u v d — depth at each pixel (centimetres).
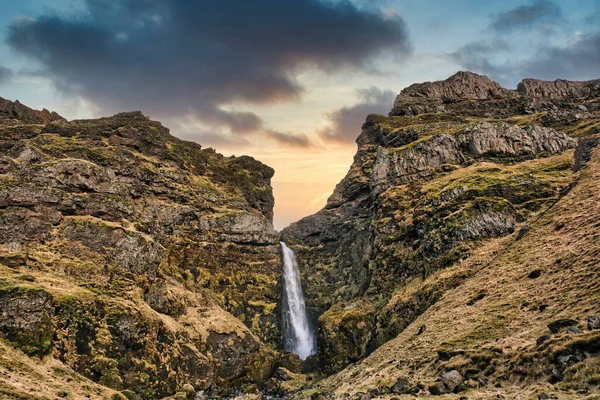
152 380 7800
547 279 5841
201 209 13250
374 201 13225
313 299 13850
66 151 11338
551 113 15412
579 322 4175
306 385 9125
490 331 5347
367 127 17875
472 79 19300
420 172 12706
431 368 5162
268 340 12231
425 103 18300
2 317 6191
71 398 5403
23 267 7819
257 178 16762
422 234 10244
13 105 14500
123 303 8144
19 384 5122
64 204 9456
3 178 9175
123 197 10769
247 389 9288
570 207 7894
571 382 3444
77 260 8631
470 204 9744
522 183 10188
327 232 15125
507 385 3988
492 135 12588
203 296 11088
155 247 9981
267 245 14012
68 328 7081
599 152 10406
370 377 6284
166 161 13638
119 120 14288
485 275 7375
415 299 8744
